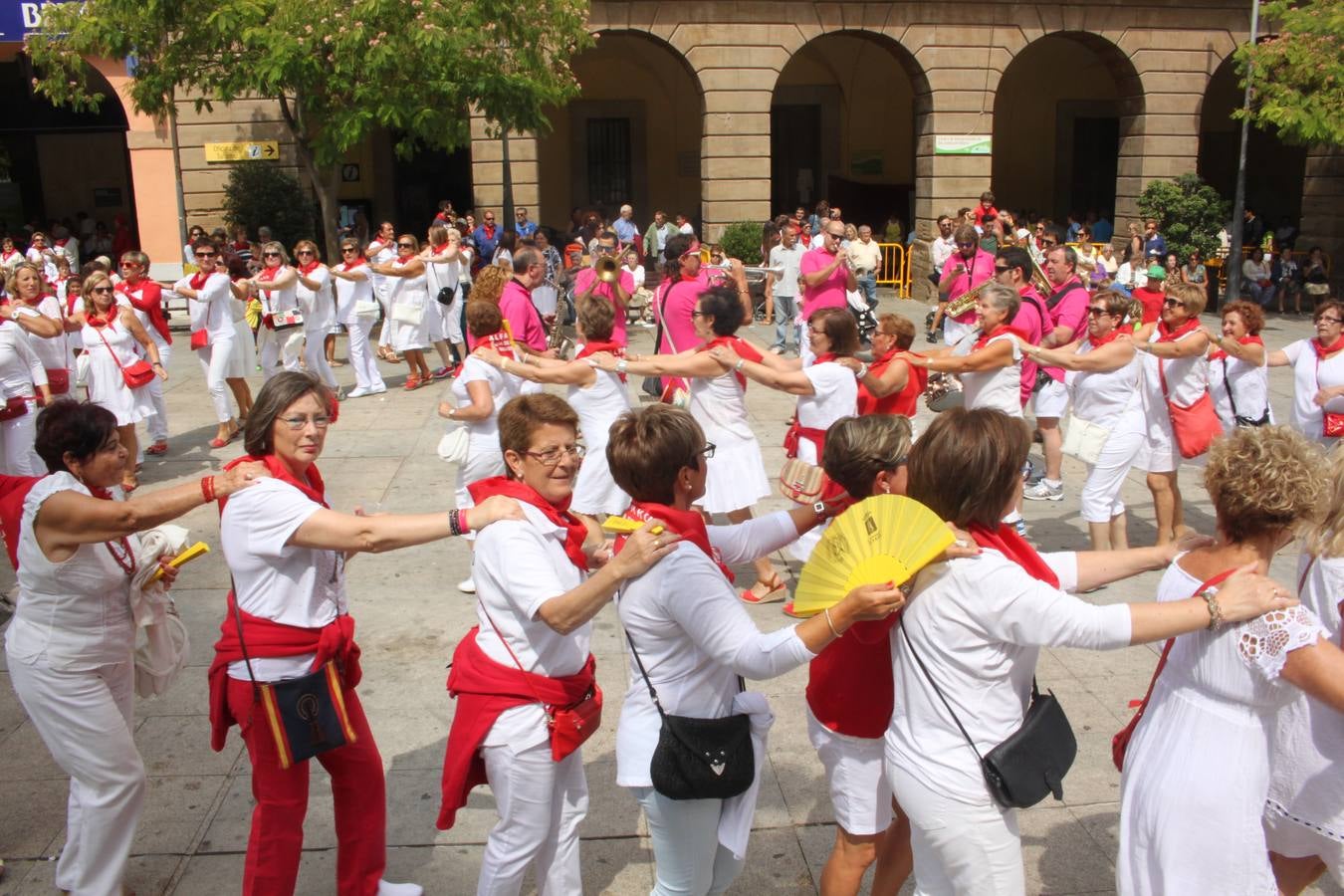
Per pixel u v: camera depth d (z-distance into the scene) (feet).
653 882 13.24
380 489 29.50
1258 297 65.36
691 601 9.84
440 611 21.50
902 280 70.23
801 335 41.32
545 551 10.64
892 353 20.61
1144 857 9.80
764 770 15.66
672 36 65.10
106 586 12.09
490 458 20.68
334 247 53.88
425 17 47.09
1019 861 9.57
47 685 11.92
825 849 13.85
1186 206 64.23
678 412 10.36
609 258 31.35
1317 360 22.74
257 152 63.00
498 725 10.58
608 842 14.01
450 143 50.67
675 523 10.12
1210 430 21.86
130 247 74.79
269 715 11.04
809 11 65.51
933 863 9.67
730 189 67.15
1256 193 90.17
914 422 29.94
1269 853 11.03
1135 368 22.04
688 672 10.27
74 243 72.38
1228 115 89.25
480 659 10.79
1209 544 9.86
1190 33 67.87
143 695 13.30
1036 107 88.22
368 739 12.34
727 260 53.67
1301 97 56.65
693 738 10.05
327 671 11.36
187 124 62.64
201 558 24.73
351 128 47.57
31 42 52.31
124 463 12.40
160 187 63.21
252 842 11.54
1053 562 10.28
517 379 21.39
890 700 10.59
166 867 13.65
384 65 46.91
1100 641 8.93
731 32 65.36
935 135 67.15
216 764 16.05
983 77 66.95
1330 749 10.34
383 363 49.06
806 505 12.26
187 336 55.11
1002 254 26.94
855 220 85.81
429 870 13.55
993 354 20.57
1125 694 17.70
